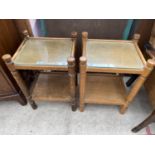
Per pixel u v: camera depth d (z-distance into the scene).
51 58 0.76
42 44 0.88
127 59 0.75
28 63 0.73
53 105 1.12
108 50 0.82
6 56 0.66
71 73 0.73
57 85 1.06
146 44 0.94
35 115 1.06
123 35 1.03
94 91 1.02
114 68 0.70
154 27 0.91
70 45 0.87
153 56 0.80
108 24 0.95
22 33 0.94
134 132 0.96
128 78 1.29
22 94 1.05
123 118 1.04
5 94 0.98
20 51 0.81
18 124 1.01
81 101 0.96
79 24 0.96
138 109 1.09
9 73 0.89
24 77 1.08
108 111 1.08
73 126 1.00
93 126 0.99
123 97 0.98
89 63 0.72
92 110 1.09
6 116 1.05
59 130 0.98
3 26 0.80
